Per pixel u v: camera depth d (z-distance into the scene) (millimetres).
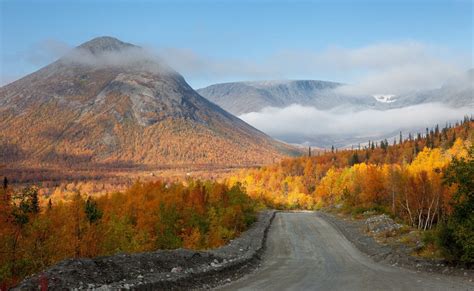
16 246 24438
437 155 111562
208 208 51406
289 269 22469
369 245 31578
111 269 15055
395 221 46406
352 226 45094
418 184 57375
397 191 60500
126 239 38375
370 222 44031
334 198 105562
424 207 57062
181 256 19594
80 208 35156
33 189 26344
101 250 32969
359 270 21703
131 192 68812
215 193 58469
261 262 25578
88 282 13398
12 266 22859
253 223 53219
